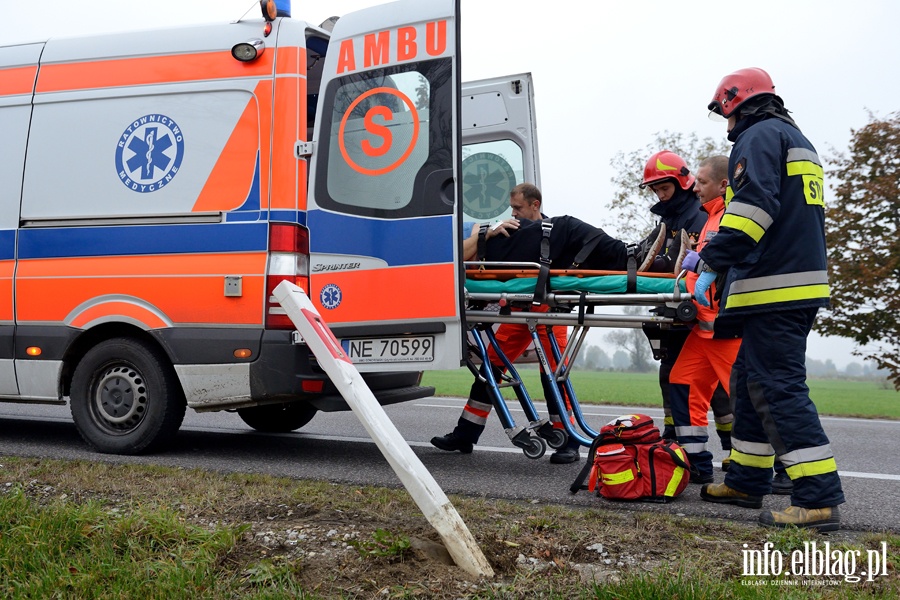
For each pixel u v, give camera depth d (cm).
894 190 1201
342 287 494
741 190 369
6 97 568
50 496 378
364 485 442
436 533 311
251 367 498
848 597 257
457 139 466
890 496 446
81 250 538
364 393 306
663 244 487
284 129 507
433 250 470
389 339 482
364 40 502
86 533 297
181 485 405
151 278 520
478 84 755
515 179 735
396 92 488
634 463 417
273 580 261
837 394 2505
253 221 505
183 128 527
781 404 368
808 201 374
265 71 515
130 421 528
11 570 268
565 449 532
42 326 544
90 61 555
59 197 548
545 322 480
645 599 243
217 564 278
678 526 348
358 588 258
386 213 484
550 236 483
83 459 505
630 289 457
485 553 295
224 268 506
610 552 302
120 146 538
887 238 1224
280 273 497
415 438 657
